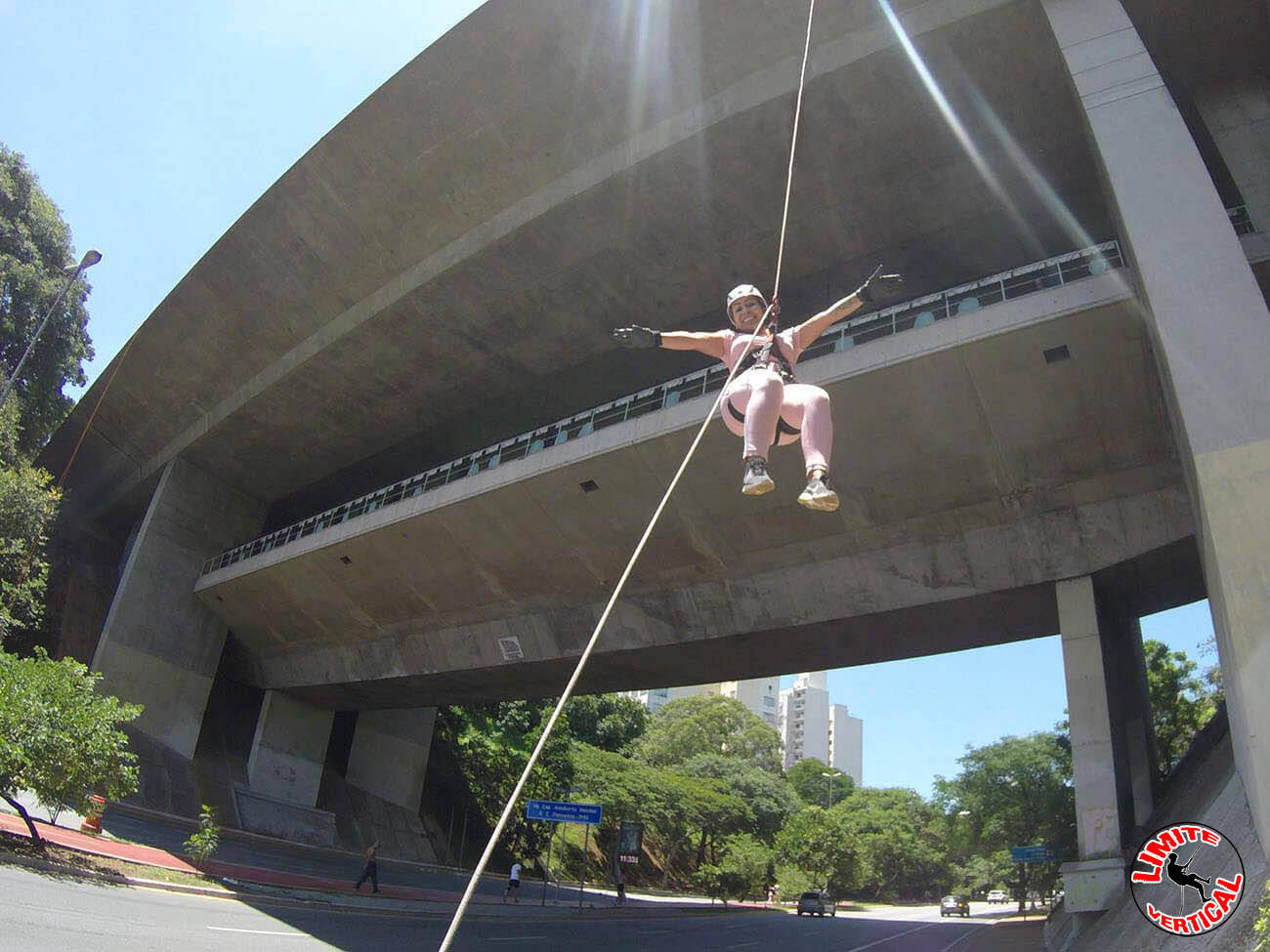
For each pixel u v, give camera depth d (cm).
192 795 3272
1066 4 1609
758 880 4969
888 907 8075
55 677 1519
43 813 2245
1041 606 1914
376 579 2908
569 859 5072
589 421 2281
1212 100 1822
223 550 3812
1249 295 1119
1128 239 1262
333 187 2641
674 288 2612
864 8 1883
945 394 1659
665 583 2288
